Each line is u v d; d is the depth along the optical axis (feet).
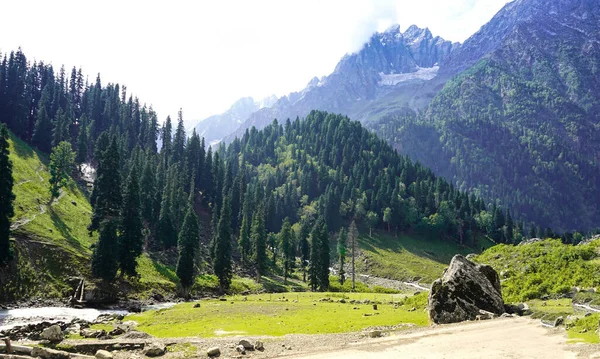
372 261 578.66
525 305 146.30
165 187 443.73
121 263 288.10
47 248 276.21
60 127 519.19
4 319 192.03
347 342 109.50
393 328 130.41
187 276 309.01
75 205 387.75
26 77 606.96
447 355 87.86
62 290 254.27
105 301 258.57
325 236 398.21
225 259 350.02
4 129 247.91
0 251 235.61
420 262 588.09
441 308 138.00
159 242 392.47
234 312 187.21
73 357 96.63
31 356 95.09
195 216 328.08
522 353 85.10
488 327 116.98
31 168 426.10
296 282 449.48
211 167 627.05
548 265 185.06
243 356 98.32
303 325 145.89
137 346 109.81
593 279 158.20
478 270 153.17
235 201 568.00
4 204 239.71
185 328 148.97
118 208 308.19
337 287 421.59
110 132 609.83
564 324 108.47
